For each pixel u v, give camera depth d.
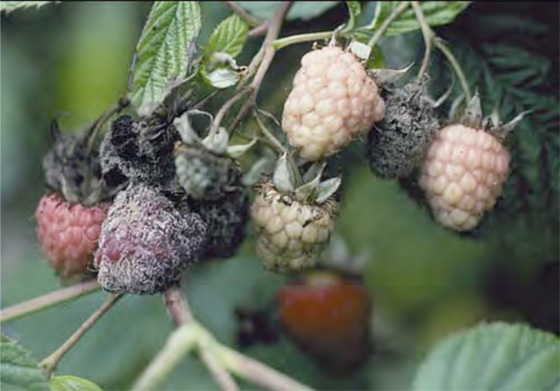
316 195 0.33
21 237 0.44
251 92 0.33
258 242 0.34
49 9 0.44
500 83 0.39
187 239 0.32
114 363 0.41
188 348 0.28
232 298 0.42
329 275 0.42
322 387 0.42
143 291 0.32
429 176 0.35
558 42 0.39
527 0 0.39
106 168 0.33
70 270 0.34
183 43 0.33
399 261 0.44
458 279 0.44
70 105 0.45
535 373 0.34
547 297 0.43
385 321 0.44
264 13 0.39
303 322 0.42
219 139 0.32
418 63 0.38
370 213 0.43
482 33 0.39
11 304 0.41
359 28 0.35
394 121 0.34
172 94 0.32
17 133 0.45
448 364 0.34
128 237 0.32
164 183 0.32
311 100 0.33
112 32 0.45
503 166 0.35
